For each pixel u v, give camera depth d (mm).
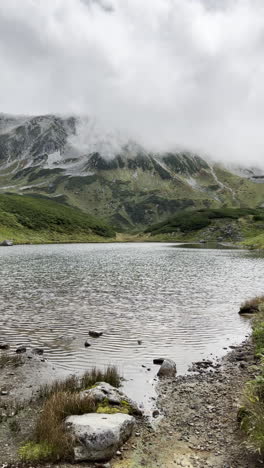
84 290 38844
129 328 23672
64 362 17484
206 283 45031
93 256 93125
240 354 18719
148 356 18500
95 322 25109
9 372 16109
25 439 10336
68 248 137500
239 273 56438
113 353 18859
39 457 9375
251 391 11930
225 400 13312
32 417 11812
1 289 38750
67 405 11477
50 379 15344
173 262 77062
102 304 31453
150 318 26422
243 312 28406
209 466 9180
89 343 20219
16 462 9195
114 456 9664
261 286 42625
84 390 12906
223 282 45969
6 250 116812
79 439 9727
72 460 9383
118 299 33875
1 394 13781
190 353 19078
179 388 14523
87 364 17250
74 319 25922
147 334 22344
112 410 11523
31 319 25766
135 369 16656
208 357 18516
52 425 10344
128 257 91688
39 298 33906
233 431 10898
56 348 19578
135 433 10867
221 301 33250
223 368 16844
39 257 85938
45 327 23703
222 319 26312
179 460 9492
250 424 10531
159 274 54438
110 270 59594
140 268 63500
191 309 29672
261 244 143000
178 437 10688
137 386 14688
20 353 18703
